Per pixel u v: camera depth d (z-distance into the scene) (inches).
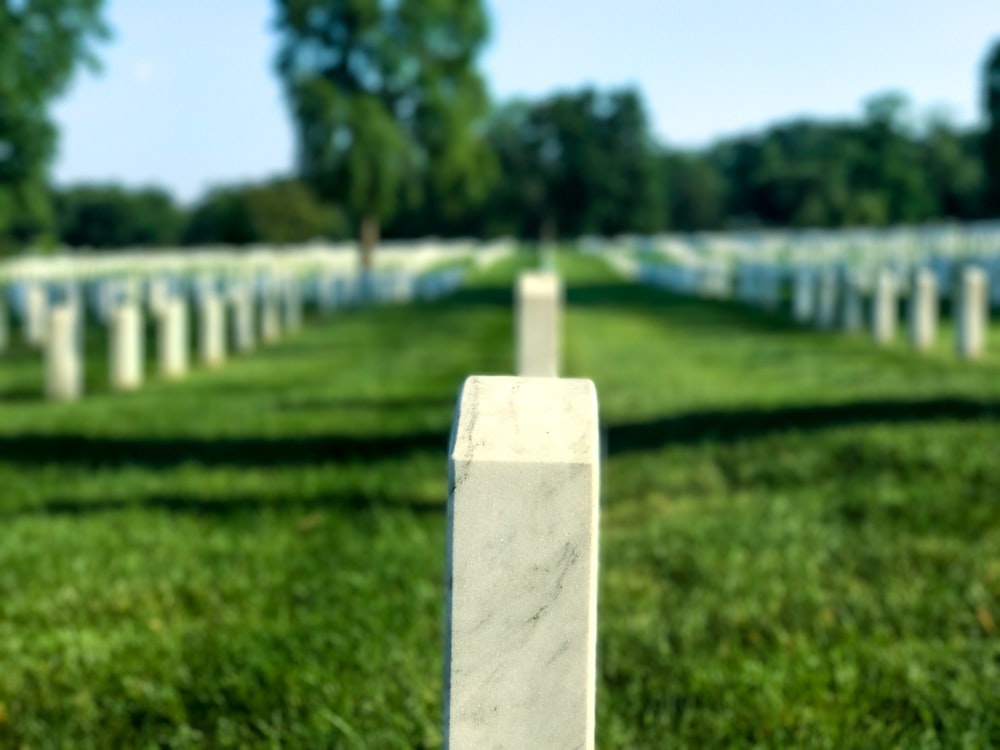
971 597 173.2
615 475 283.1
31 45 1088.8
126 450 318.0
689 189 3508.9
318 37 1332.4
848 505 235.9
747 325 622.2
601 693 142.9
